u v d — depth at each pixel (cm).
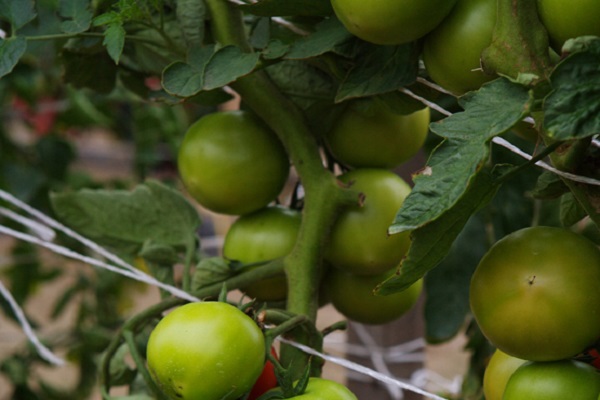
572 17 105
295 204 131
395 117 126
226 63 114
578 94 100
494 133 102
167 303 125
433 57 113
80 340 218
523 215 141
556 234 108
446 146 103
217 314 110
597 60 100
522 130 115
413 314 167
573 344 108
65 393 225
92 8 122
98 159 484
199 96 125
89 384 221
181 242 133
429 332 144
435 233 106
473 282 110
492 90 104
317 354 118
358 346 168
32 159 234
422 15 109
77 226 135
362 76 116
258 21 124
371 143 126
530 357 109
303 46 116
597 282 107
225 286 114
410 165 161
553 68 104
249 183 126
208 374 109
